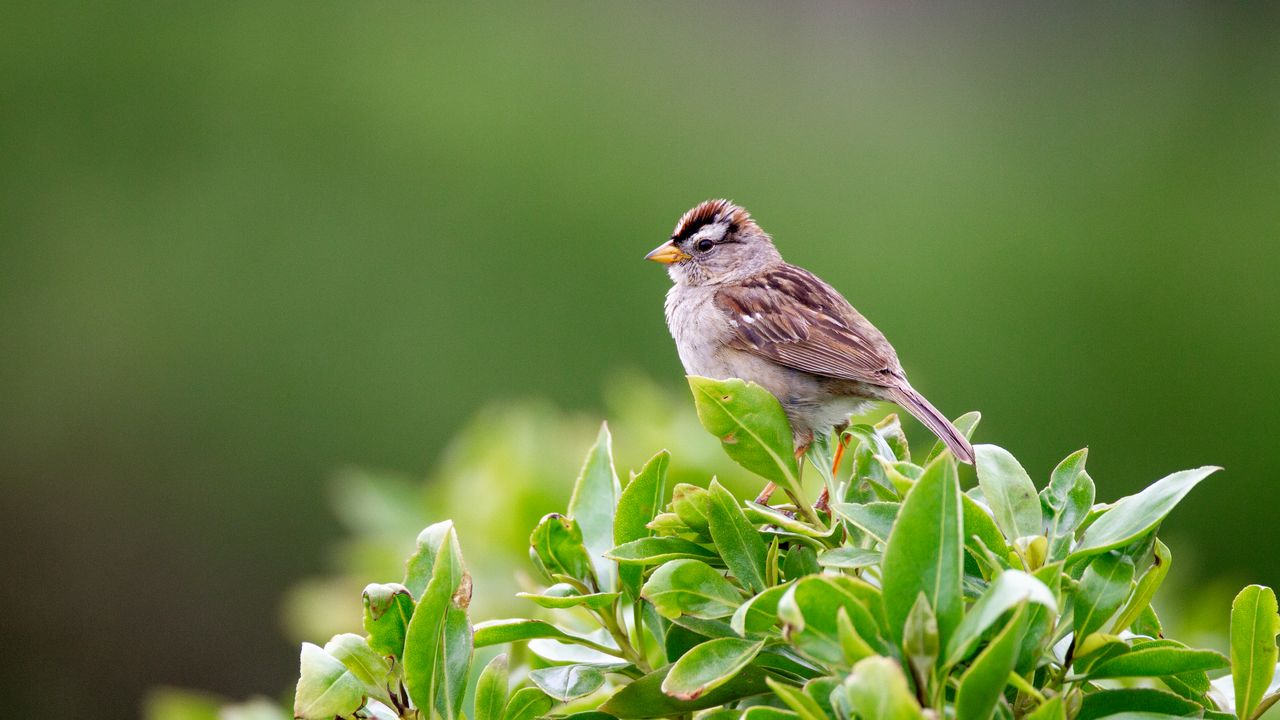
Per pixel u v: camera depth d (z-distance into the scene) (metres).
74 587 16.05
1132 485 15.22
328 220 16.67
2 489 16.20
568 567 3.23
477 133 16.70
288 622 16.00
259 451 16.28
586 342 16.36
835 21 18.23
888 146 17.20
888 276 16.06
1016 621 2.23
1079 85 17.70
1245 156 16.81
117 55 16.75
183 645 16.11
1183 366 15.41
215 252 16.53
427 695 2.90
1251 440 15.12
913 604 2.41
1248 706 2.99
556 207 16.67
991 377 15.55
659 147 17.09
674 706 2.97
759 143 17.17
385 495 6.43
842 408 6.29
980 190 16.55
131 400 16.34
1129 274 15.71
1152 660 2.76
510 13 17.47
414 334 16.42
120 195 16.64
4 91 16.59
